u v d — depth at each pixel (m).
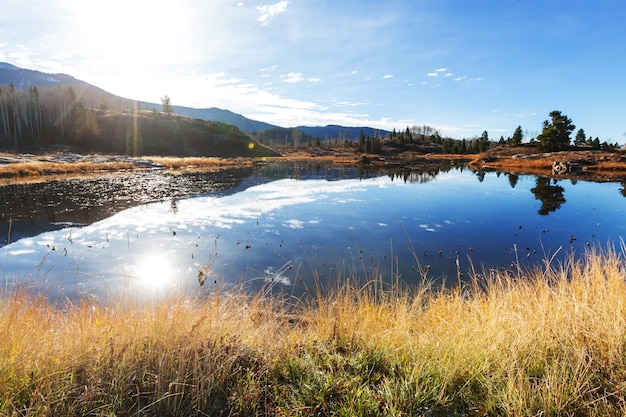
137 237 12.14
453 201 21.52
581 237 12.96
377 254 10.70
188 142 92.62
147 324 3.08
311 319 4.14
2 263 8.95
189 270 8.92
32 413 2.01
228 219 15.45
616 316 3.01
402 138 124.81
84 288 7.30
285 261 9.85
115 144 81.19
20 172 30.30
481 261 10.10
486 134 111.75
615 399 2.28
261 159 81.25
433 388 2.38
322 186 29.31
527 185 30.52
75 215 15.45
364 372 2.66
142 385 2.41
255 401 2.33
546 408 2.16
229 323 3.41
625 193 24.81
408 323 3.67
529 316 3.38
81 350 2.66
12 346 2.58
